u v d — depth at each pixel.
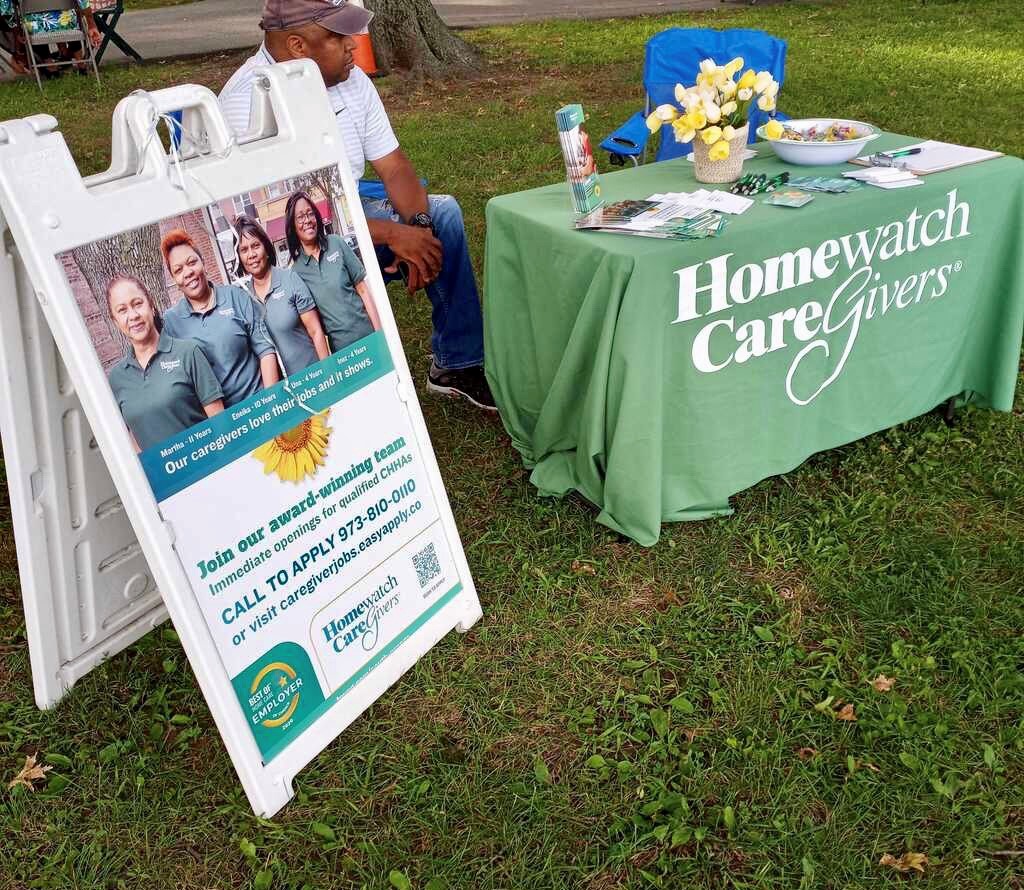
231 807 2.00
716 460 2.70
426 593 2.31
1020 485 2.91
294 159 1.90
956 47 9.55
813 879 1.82
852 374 2.91
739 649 2.37
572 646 2.41
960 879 1.82
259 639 1.90
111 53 11.97
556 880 1.84
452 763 2.11
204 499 1.77
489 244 2.94
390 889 1.84
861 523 2.80
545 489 2.93
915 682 2.24
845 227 2.66
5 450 1.90
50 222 1.50
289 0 2.73
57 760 2.12
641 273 2.35
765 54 4.16
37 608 2.10
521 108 7.87
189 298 1.72
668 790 2.01
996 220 2.98
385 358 2.14
